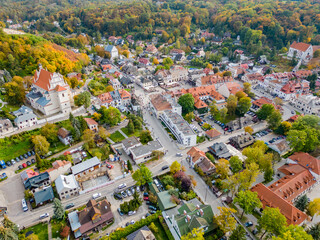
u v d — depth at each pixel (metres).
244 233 84.06
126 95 183.88
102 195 108.44
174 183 111.44
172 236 89.12
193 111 177.88
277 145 135.75
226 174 114.00
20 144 129.12
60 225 93.56
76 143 136.25
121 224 95.19
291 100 196.25
